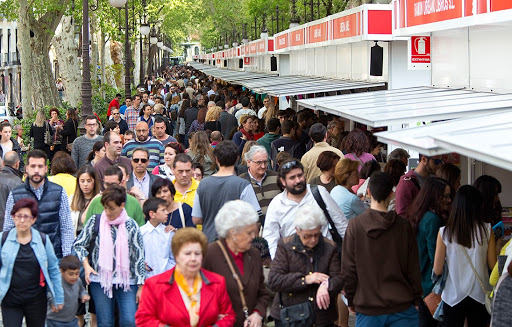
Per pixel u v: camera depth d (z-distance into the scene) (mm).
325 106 11641
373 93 14188
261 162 10047
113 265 8969
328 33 20672
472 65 13344
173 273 6512
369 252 7539
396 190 9922
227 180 9047
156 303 6438
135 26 57344
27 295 8680
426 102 11227
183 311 6402
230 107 27062
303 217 7332
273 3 49000
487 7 11070
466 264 8328
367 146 12461
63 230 9836
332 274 7555
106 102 45094
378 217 7555
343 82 20266
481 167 11258
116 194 8812
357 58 20078
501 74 12219
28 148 22781
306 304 7492
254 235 7125
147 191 11906
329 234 8594
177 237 6391
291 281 7438
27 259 8609
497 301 6484
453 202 8297
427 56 15359
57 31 42406
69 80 40719
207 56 103625
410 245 7648
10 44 76750
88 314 11703
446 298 8492
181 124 25625
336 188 9680
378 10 16828
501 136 7168
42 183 9734
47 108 32125
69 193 11594
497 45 12328
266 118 22359
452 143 6801
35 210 8508
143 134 14445
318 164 10461
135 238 9047
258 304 7410
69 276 9023
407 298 7582
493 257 8422
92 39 49094
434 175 10055
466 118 9008
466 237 8203
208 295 6516
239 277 7211
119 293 9102
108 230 8961
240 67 50969
